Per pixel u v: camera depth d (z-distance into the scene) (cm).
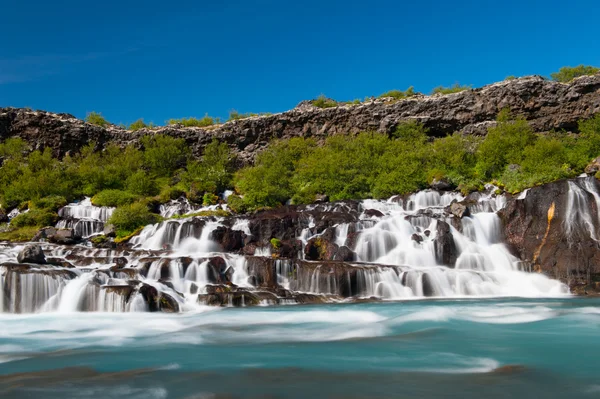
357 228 2886
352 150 4597
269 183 4047
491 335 1306
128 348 1195
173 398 792
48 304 1905
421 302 2041
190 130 5422
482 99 4775
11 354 1139
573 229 2727
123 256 2525
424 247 2727
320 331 1402
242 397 795
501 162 3959
